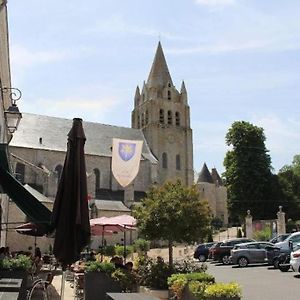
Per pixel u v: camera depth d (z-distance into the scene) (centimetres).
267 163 6353
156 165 6253
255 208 6116
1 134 1812
